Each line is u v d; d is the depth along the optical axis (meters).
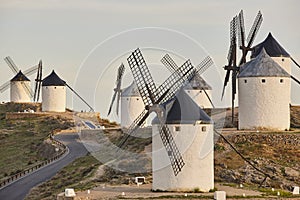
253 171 89.75
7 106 185.62
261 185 85.19
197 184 75.81
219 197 71.25
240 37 121.56
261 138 101.06
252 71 107.44
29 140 146.00
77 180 92.00
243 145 99.31
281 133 102.69
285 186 84.88
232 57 111.25
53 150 126.44
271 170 90.19
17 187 96.12
